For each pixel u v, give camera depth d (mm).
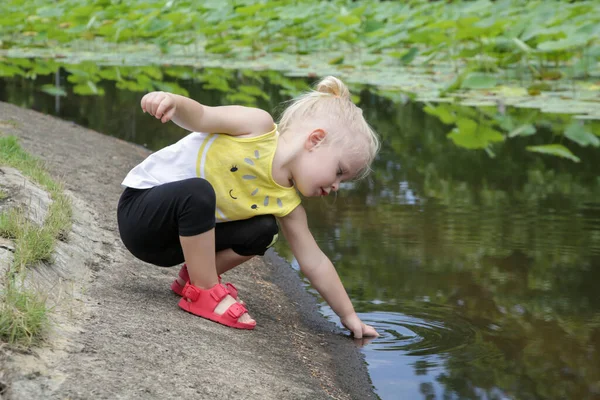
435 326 1969
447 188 3336
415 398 1582
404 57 7125
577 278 2289
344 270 2348
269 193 1832
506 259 2438
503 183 3418
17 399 1120
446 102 5609
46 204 2070
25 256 1583
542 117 5008
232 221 1834
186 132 4465
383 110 5281
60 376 1211
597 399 1589
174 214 1738
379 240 2629
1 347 1219
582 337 1895
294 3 9812
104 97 5645
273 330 1844
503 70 6840
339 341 1879
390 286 2213
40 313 1305
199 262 1747
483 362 1760
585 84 6156
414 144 4242
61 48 9500
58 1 11891
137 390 1241
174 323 1631
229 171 1788
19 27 10180
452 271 2354
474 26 6297
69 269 1754
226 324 1748
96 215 2307
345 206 3057
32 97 5551
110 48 9523
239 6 9609
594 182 3443
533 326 1955
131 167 3305
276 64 7852
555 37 6059
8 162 2316
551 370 1718
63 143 3465
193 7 9945
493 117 5031
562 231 2738
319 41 8711
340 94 1886
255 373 1487
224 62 8117
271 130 1822
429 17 8000
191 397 1278
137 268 2000
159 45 9055
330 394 1524
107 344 1384
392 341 1882
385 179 3484
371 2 10133
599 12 6969
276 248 2670
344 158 1819
